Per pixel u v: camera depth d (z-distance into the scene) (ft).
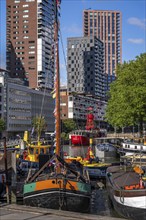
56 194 58.23
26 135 131.64
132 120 195.11
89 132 315.58
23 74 576.61
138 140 190.70
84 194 59.47
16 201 61.41
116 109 208.85
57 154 61.26
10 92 447.01
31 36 572.51
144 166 95.71
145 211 53.88
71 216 43.16
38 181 59.00
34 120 414.62
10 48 582.76
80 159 112.37
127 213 56.80
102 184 92.89
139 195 54.65
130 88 193.06
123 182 67.15
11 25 582.76
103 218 42.32
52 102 541.34
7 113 437.58
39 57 568.82
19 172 87.81
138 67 199.31
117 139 254.27
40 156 73.36
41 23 568.82
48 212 45.32
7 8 586.04
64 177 59.00
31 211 46.14
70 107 594.65
